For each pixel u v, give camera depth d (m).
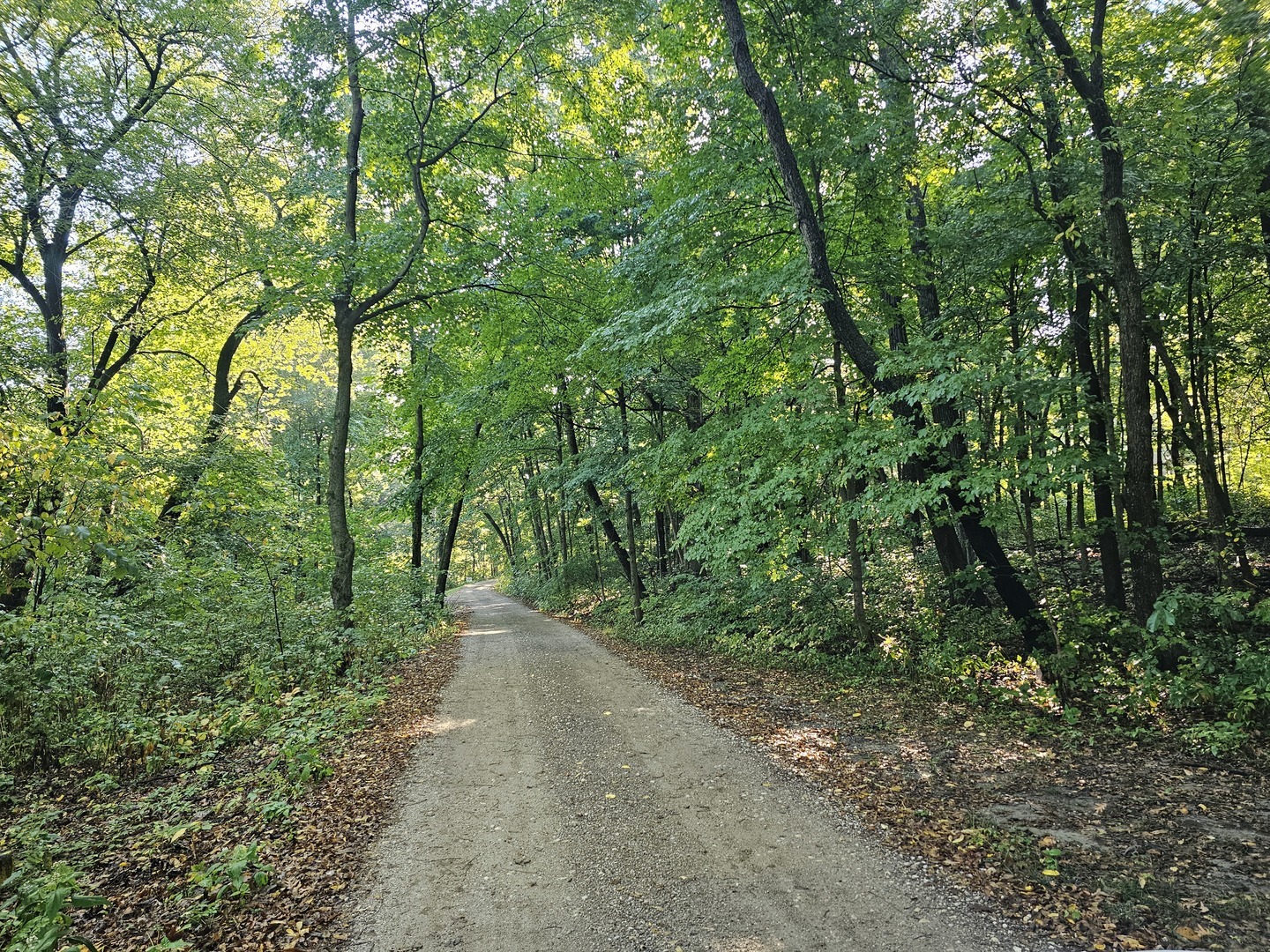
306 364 21.48
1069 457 6.92
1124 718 6.89
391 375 15.99
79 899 3.37
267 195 13.79
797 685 9.53
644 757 6.79
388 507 20.39
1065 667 7.31
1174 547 12.17
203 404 16.83
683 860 4.53
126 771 6.65
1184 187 9.16
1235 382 15.68
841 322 9.09
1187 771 5.57
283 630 11.17
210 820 5.43
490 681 11.32
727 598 14.05
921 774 5.88
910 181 9.95
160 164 12.05
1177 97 8.23
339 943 3.72
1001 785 5.53
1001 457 7.63
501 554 49.31
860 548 10.38
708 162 10.13
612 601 21.20
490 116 13.45
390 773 6.57
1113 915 3.59
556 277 14.41
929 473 8.87
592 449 17.69
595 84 13.56
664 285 10.95
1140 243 10.08
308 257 11.10
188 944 3.61
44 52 11.38
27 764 6.54
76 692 7.13
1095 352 12.01
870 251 10.32
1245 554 10.23
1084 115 8.95
